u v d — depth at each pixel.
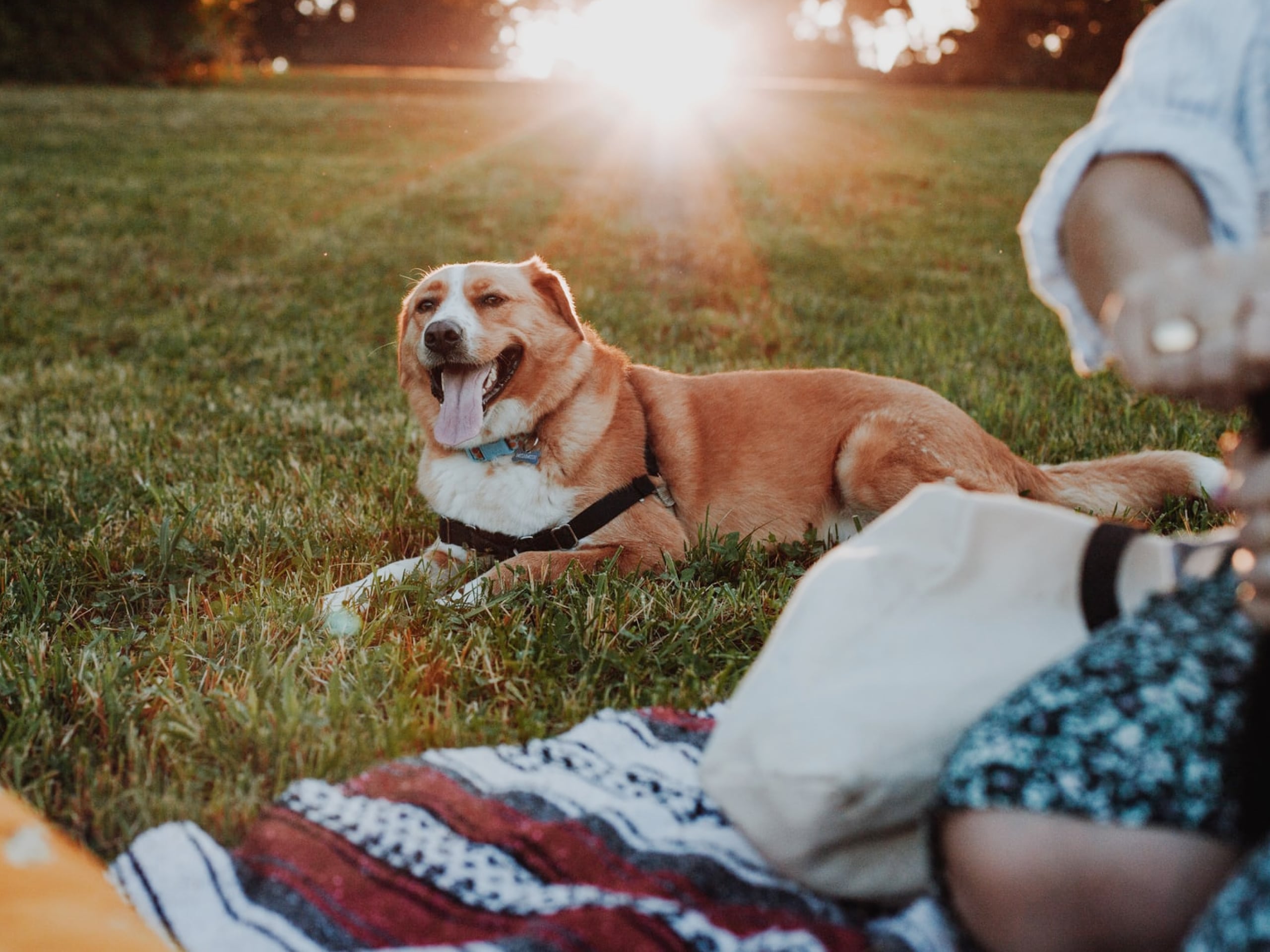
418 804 1.85
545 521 3.50
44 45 29.05
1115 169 1.14
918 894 1.50
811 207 13.83
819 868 1.46
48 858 1.56
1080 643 1.36
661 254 10.55
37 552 3.48
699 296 8.80
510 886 1.64
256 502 3.95
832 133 22.75
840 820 1.37
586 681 2.44
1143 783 1.11
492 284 3.56
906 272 9.85
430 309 3.66
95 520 3.74
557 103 29.72
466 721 2.25
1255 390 0.92
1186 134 1.12
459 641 2.73
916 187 15.72
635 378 3.86
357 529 3.66
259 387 6.12
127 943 1.40
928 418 3.62
